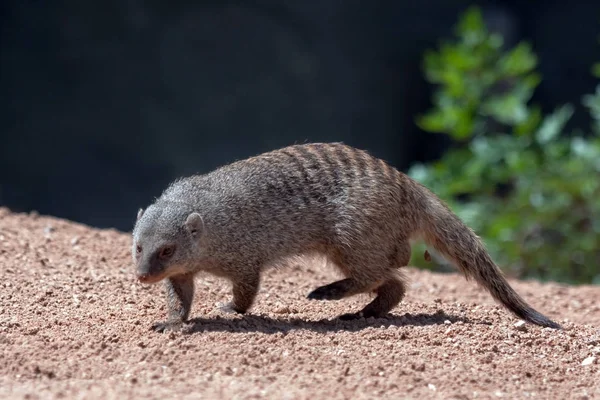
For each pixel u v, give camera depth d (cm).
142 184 2431
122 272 936
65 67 2417
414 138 2661
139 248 767
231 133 2522
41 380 607
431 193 873
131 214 2398
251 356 664
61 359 652
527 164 1556
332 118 2598
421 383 629
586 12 2684
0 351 663
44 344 686
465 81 1606
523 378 662
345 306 888
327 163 834
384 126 2644
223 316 798
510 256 1558
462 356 697
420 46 2655
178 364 646
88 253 995
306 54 2578
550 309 1039
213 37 2517
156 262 753
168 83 2483
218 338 706
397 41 2650
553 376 673
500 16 2644
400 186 838
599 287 1193
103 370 631
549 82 2648
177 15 2497
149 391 580
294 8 2572
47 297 827
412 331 749
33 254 955
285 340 708
